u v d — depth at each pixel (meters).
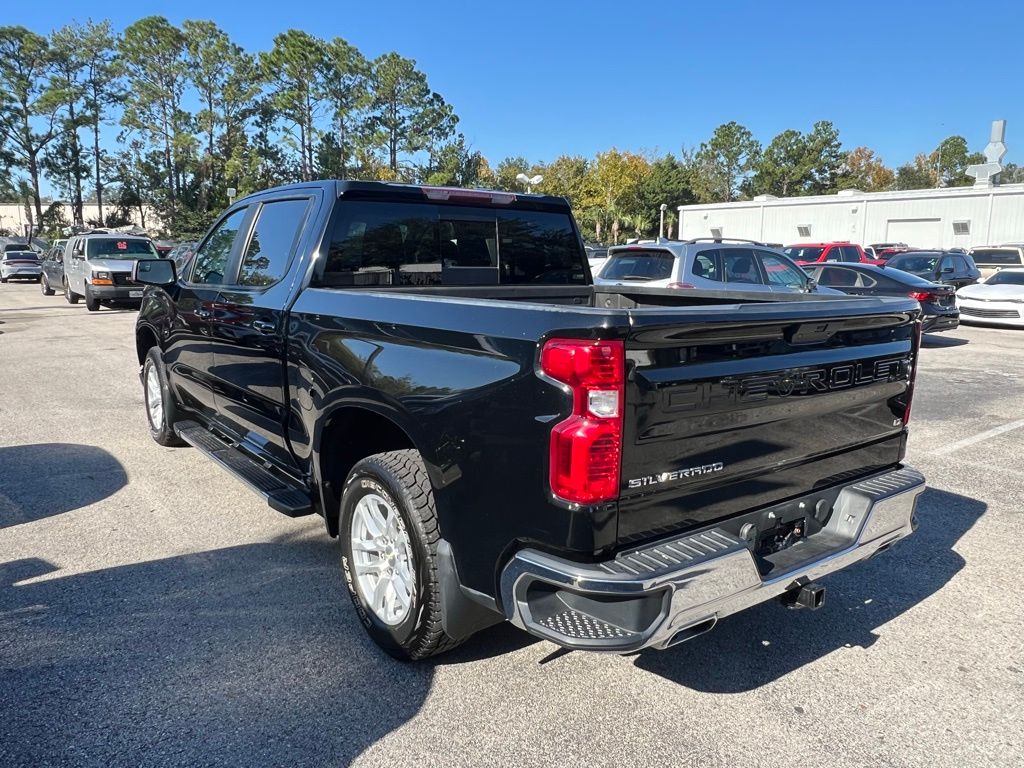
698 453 2.47
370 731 2.66
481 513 2.54
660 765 2.51
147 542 4.31
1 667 3.01
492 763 2.51
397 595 3.04
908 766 2.53
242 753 2.53
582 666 3.10
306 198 3.94
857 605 3.71
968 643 3.35
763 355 2.61
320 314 3.40
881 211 38.97
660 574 2.24
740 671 3.10
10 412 7.58
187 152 70.62
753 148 104.38
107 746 2.55
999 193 35.06
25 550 4.18
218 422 4.94
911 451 6.48
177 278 5.24
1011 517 4.91
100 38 73.38
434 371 2.68
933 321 13.07
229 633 3.31
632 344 2.24
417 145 73.38
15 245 36.09
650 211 72.88
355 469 3.12
